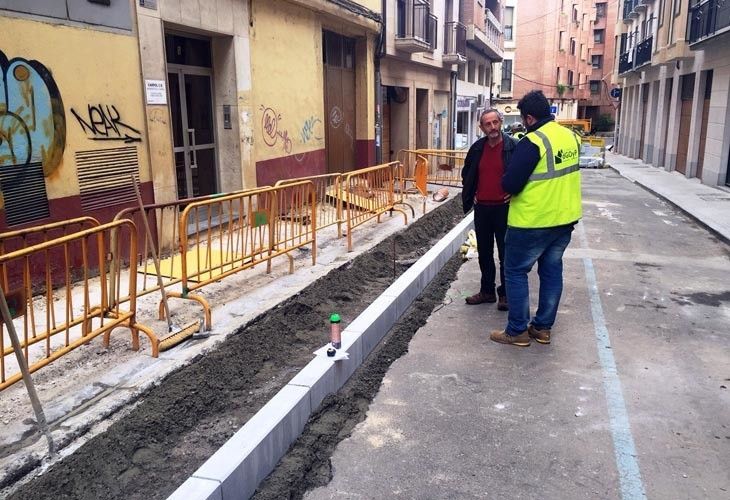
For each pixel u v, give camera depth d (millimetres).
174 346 4562
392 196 9922
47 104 5785
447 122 24578
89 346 4566
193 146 8844
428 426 3893
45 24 5727
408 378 4613
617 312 6105
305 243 7027
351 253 7785
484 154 5738
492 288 6293
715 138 17453
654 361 4875
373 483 3297
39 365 3559
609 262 8344
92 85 6316
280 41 10398
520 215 4855
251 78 9516
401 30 17438
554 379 4547
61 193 5996
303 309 5742
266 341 4949
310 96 11703
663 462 3449
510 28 48656
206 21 8250
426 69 20938
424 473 3381
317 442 3641
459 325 5746
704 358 4938
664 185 18109
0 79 5305
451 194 14367
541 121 4840
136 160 6996
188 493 2729
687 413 4016
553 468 3406
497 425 3887
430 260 7098
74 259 6125
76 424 3369
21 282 5582
